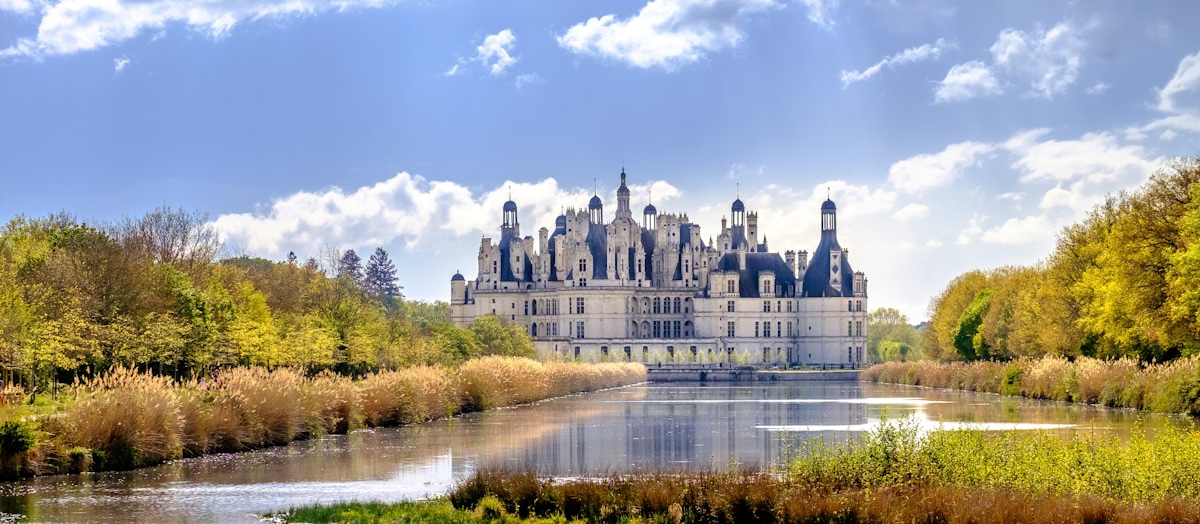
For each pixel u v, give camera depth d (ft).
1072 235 398.21
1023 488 140.97
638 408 384.68
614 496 147.13
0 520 152.15
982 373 467.11
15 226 372.38
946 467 147.95
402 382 304.50
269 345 337.11
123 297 294.46
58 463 187.83
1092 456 148.97
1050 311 405.18
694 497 143.13
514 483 154.51
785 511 136.36
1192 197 272.51
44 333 243.60
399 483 184.55
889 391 517.55
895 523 130.82
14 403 199.11
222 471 196.03
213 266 433.48
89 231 326.85
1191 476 141.59
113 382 207.82
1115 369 328.90
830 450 164.25
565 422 309.22
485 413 345.31
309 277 469.57
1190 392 278.46
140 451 199.00
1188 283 261.85
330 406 264.72
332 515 148.66
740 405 406.00
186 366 326.44
